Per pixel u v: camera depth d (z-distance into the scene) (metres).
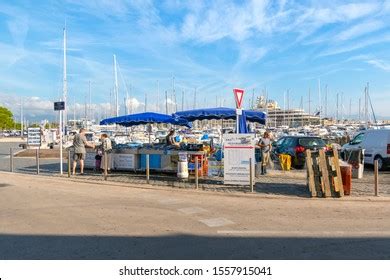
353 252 6.10
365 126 62.09
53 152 34.56
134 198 11.37
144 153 17.45
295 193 12.12
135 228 7.71
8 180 15.91
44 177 16.70
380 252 6.09
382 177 16.19
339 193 11.35
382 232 7.35
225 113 17.95
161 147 17.86
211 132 51.75
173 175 16.66
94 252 6.16
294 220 8.45
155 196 11.74
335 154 11.53
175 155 16.66
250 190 12.48
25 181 15.52
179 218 8.66
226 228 7.71
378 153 18.75
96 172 18.39
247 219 8.55
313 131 61.88
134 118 19.02
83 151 17.80
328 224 8.05
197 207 9.98
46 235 7.19
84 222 8.23
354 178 15.67
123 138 41.53
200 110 18.06
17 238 6.99
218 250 6.24
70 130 66.56
